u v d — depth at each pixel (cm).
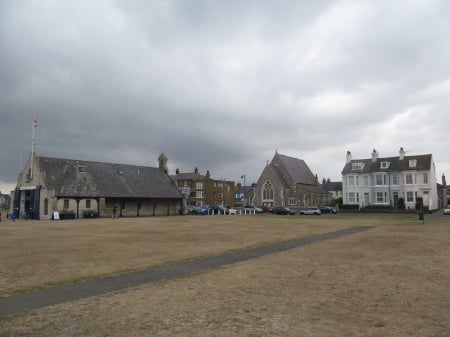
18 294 910
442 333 628
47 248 1720
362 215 5431
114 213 5106
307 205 8306
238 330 641
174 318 709
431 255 1454
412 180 6456
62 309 780
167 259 1420
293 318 704
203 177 10656
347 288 934
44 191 5288
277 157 8700
